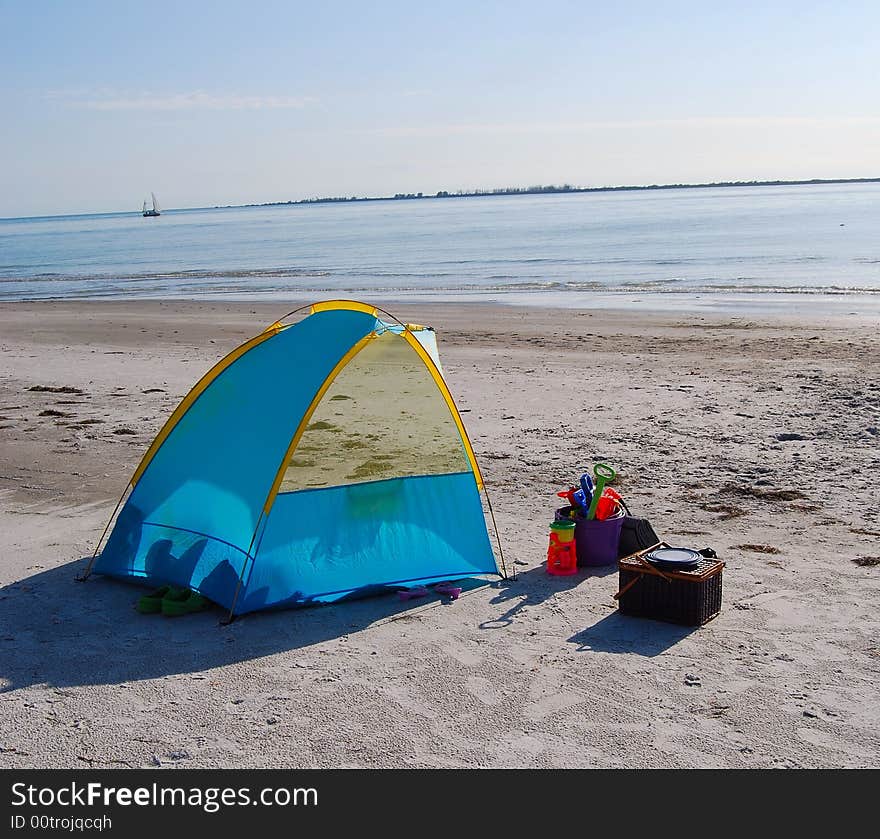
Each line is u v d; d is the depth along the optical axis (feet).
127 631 20.45
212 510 22.76
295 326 24.40
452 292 108.68
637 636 19.54
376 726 16.08
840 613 20.26
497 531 26.76
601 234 223.71
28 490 31.99
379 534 22.85
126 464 35.09
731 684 17.24
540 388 48.96
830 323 70.79
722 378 49.88
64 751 15.51
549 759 14.90
